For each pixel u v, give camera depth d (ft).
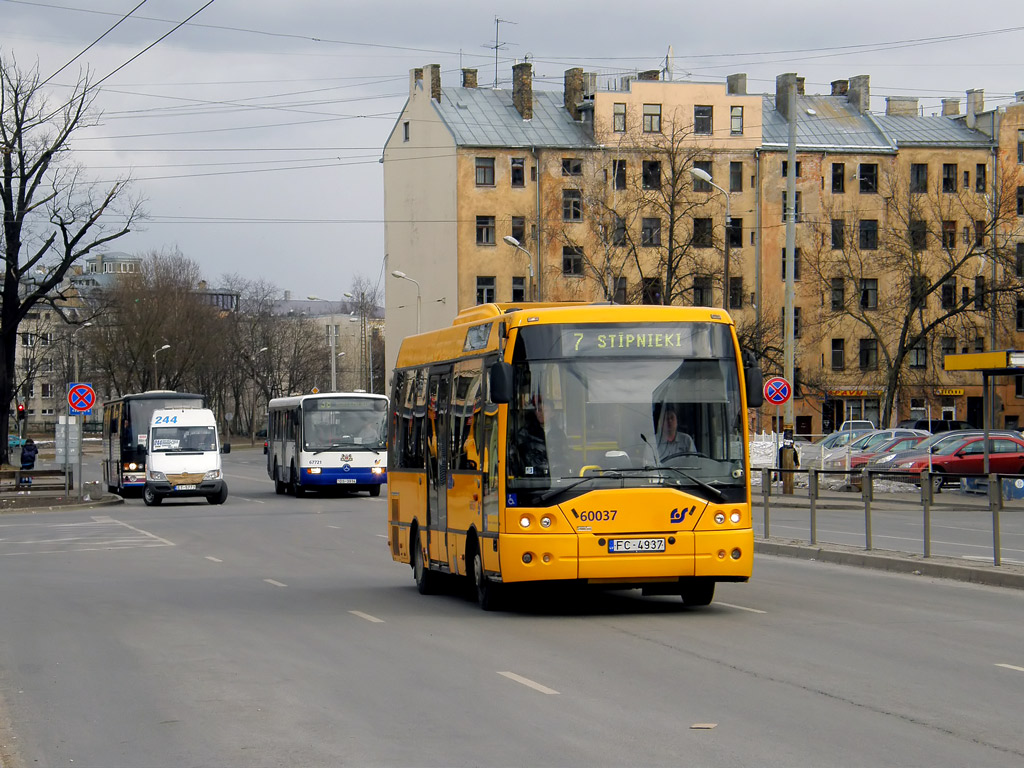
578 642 43.70
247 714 32.94
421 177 293.02
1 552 91.56
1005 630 45.44
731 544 48.49
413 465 63.72
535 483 48.14
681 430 49.06
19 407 311.88
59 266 203.10
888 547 80.69
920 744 27.66
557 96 299.79
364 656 41.78
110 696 36.14
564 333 49.26
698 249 280.92
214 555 85.76
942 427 248.11
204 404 166.91
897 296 255.29
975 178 294.87
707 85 285.02
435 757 27.50
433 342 62.34
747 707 31.99
